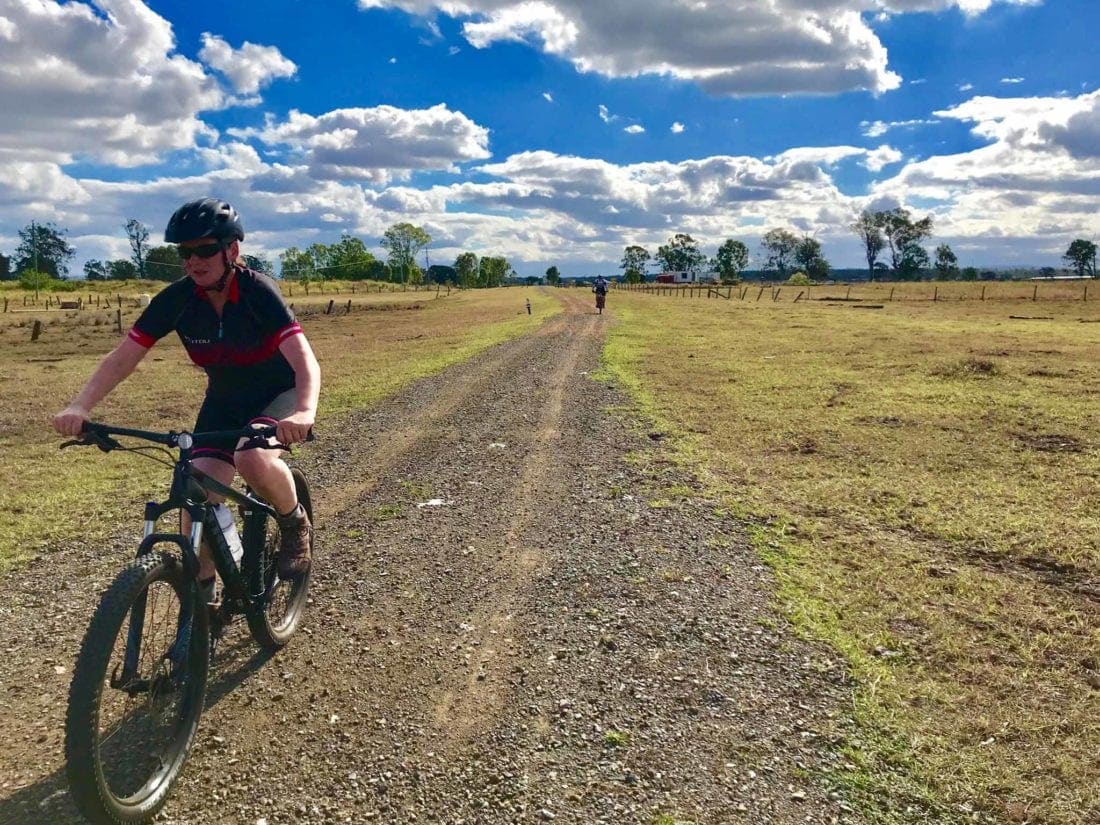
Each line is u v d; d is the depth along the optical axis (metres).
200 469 2.88
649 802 2.49
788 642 3.55
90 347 22.30
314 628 3.73
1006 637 3.61
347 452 7.61
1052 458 7.05
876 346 17.53
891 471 6.66
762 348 17.36
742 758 2.71
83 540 5.09
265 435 2.56
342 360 17.12
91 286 75.44
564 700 3.08
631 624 3.74
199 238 2.66
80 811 2.35
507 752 2.74
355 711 3.01
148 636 2.51
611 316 32.16
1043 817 2.40
